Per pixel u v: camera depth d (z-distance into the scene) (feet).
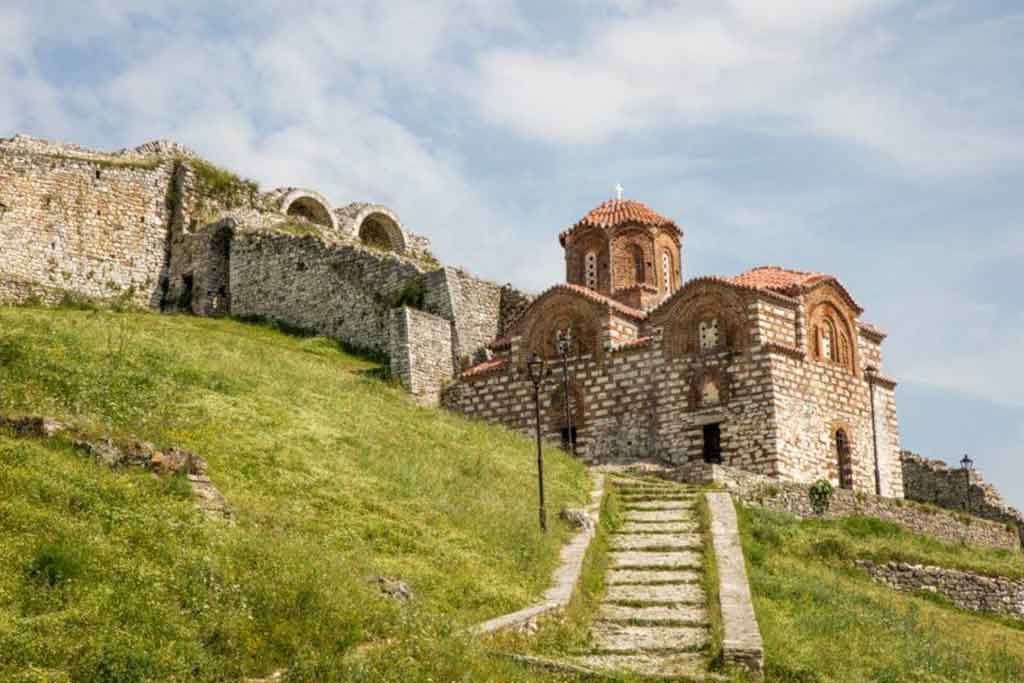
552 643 81.66
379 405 142.51
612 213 197.16
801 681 80.43
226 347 152.56
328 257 205.05
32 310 152.56
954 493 202.59
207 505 81.46
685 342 166.09
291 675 62.18
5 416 84.02
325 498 96.22
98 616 62.59
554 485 126.00
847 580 121.90
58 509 73.05
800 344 165.07
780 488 144.66
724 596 95.45
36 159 208.23
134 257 217.97
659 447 164.66
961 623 118.21
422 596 81.15
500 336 200.64
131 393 108.06
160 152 228.63
